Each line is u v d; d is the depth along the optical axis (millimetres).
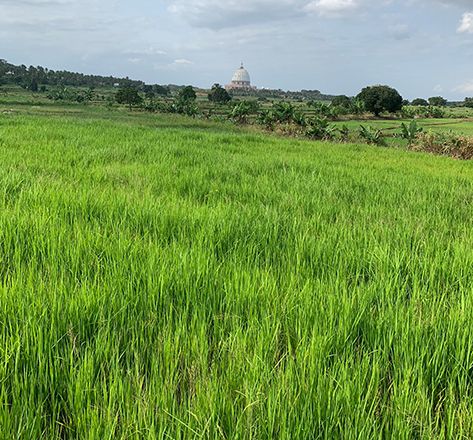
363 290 3330
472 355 2494
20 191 5961
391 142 39781
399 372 2322
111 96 152250
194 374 2201
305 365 2307
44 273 3400
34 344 2365
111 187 6695
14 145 11531
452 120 98688
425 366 2432
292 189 7754
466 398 2166
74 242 3990
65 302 2787
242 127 52250
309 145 20547
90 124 22375
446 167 14953
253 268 3754
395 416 1981
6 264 3613
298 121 47469
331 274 3744
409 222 5789
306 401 1978
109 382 2090
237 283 3207
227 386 2082
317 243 4469
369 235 5074
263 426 1850
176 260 3592
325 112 90062
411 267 3975
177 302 3018
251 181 8500
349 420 1935
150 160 10391
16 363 2129
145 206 5387
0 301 2742
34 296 2822
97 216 5242
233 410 1920
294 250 4328
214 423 1836
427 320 2834
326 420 1903
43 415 1941
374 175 10797
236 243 4250
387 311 2949
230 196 7145
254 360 2238
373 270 4016
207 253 3914
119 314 2736
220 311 2908
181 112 88250
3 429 1780
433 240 4840
